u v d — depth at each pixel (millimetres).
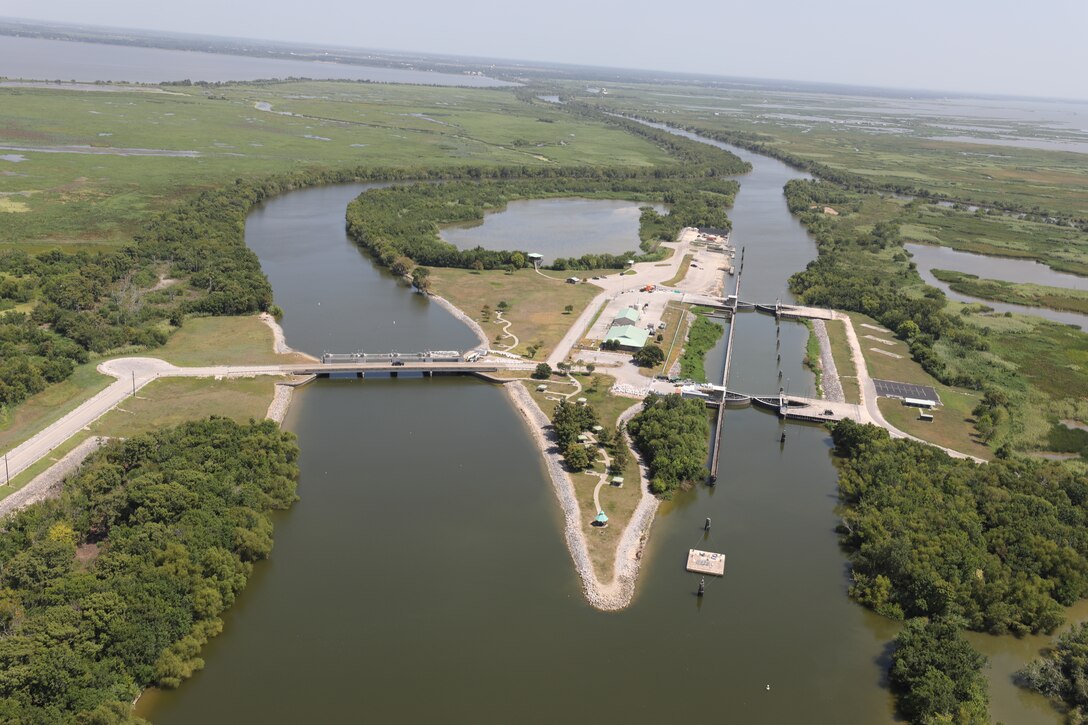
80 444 118812
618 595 93750
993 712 79812
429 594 92125
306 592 91875
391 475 118562
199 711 74688
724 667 83500
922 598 92938
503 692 78375
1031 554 99938
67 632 73125
